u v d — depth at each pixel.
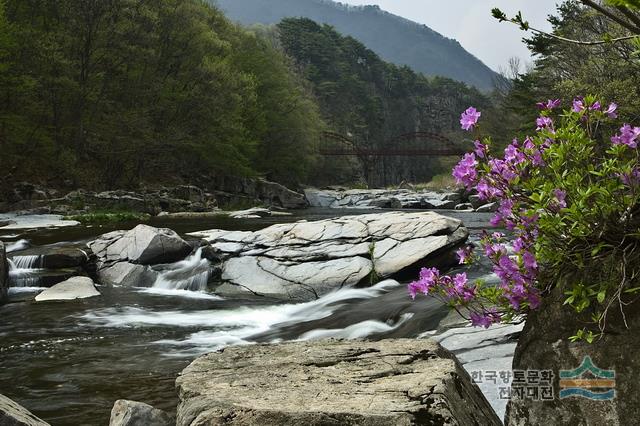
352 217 14.11
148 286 13.17
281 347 3.80
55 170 38.62
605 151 2.64
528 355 2.76
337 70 174.25
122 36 39.84
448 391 2.84
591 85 28.98
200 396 2.83
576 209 2.35
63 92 38.03
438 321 7.56
